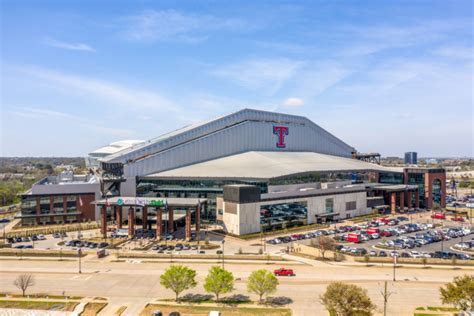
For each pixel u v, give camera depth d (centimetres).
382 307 5781
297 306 5847
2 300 6181
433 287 6662
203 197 13688
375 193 16562
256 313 5516
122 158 13800
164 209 11594
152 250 9475
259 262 8338
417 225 12638
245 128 17188
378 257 8431
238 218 11181
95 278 7300
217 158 16100
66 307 5853
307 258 8638
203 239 10775
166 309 5706
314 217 13225
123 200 10994
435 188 17325
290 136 19175
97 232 11906
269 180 12875
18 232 12081
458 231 11594
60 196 13850
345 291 5119
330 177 15950
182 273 6116
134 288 6738
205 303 5975
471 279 5416
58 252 9100
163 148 14688
